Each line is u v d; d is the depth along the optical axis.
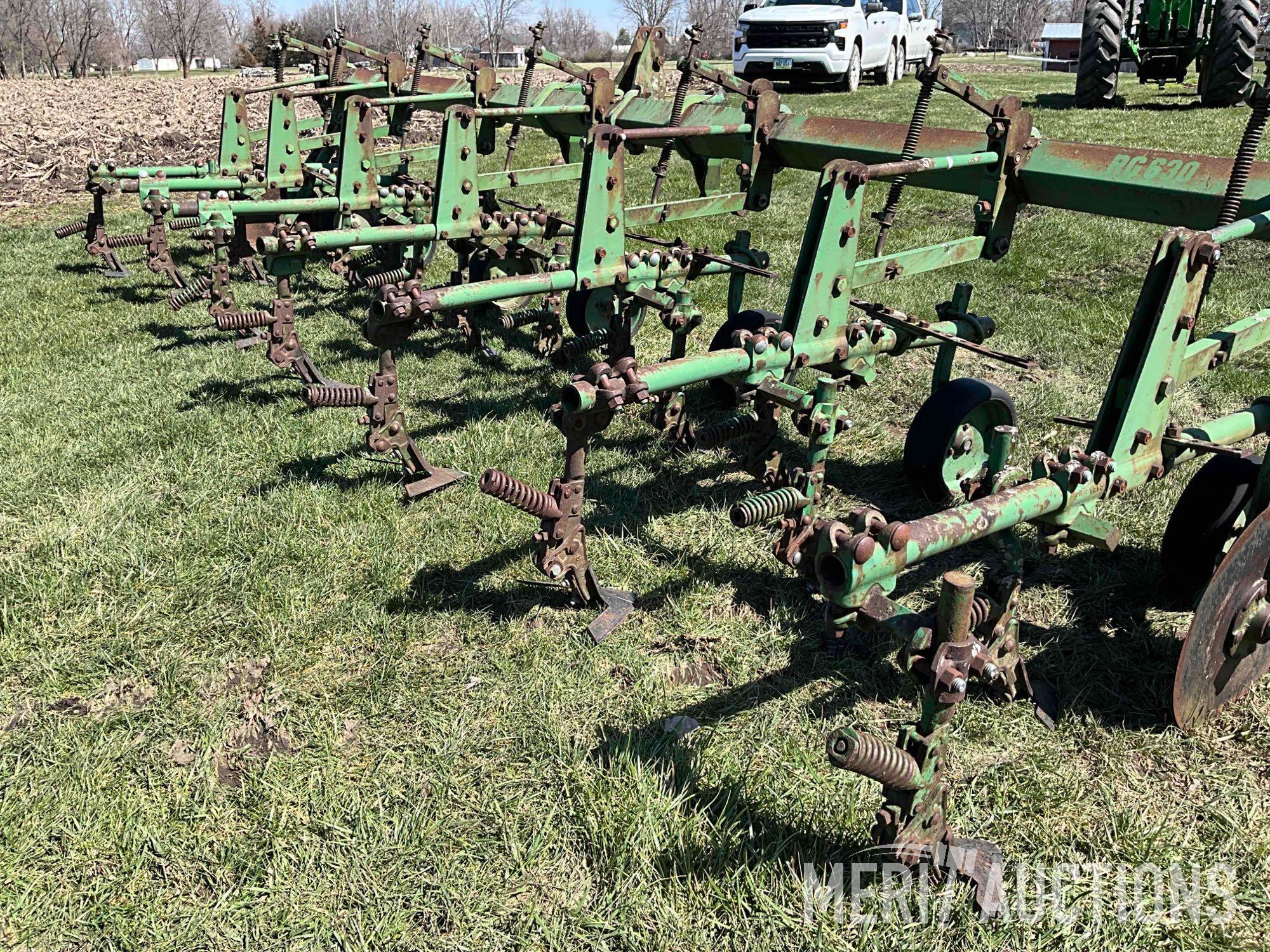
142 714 3.73
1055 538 3.25
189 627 4.18
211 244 10.28
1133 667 3.89
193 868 3.11
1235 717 3.62
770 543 4.77
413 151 9.52
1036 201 4.68
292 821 3.25
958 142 4.85
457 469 5.47
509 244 7.04
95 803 3.32
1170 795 3.30
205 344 7.41
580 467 3.96
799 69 20.50
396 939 2.87
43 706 3.79
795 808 3.23
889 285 8.49
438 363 7.08
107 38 64.19
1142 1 16.95
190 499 5.12
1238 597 3.29
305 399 4.75
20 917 2.93
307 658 4.01
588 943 2.85
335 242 5.58
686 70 5.79
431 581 4.49
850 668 3.93
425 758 3.50
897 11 24.36
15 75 51.25
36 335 7.60
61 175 13.99
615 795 3.26
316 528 4.87
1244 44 15.91
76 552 4.66
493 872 3.07
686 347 7.24
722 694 3.81
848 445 5.84
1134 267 8.80
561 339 7.08
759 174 5.66
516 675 3.89
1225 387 6.22
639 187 13.23
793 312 4.21
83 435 5.84
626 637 4.14
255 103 21.36
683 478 5.41
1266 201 3.85
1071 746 3.51
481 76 8.00
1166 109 16.86
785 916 2.87
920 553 2.59
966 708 3.65
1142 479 3.41
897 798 2.77
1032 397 6.18
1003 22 76.31
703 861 3.04
